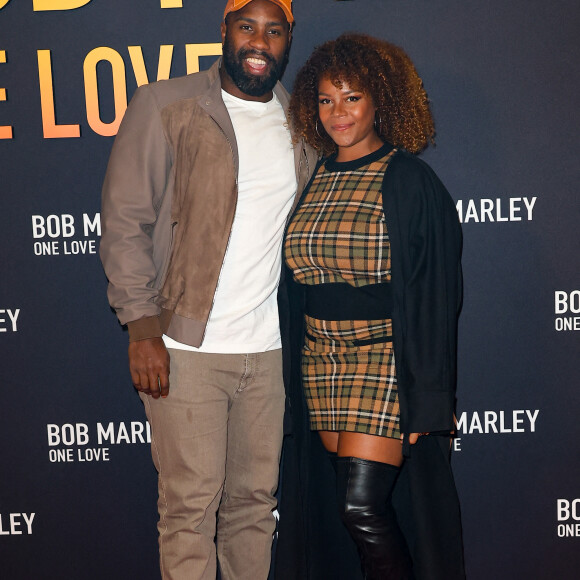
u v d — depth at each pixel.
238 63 1.55
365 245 1.50
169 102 1.53
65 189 1.97
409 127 1.62
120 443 2.04
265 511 1.74
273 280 1.63
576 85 1.93
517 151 1.96
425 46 1.92
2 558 2.07
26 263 1.99
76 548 2.07
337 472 1.60
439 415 1.48
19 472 2.05
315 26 1.92
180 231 1.54
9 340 2.01
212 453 1.59
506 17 1.91
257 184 1.56
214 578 1.64
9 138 1.95
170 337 1.54
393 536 1.56
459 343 2.02
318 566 1.83
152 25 1.92
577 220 1.98
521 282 2.00
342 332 1.57
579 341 2.01
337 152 1.69
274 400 1.69
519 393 2.03
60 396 2.03
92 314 2.01
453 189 1.97
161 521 1.63
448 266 1.56
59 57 1.93
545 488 2.05
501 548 2.06
